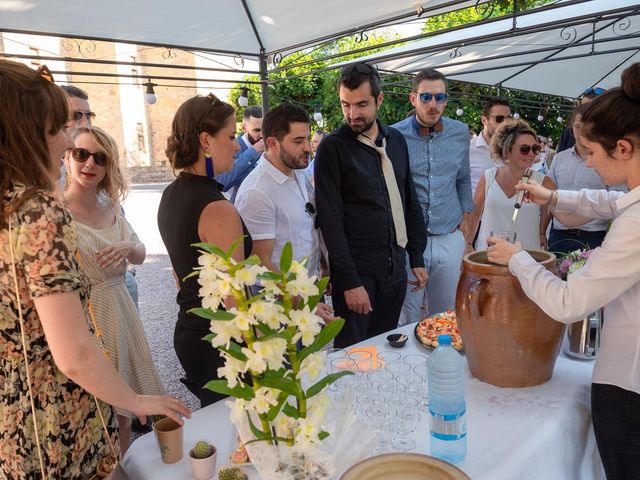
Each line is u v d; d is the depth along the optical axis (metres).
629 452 1.29
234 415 0.92
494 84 8.31
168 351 4.21
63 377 1.23
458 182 3.15
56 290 1.06
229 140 1.73
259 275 0.86
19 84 1.10
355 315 2.50
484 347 1.47
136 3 3.38
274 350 0.85
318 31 4.16
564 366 1.65
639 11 3.52
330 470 0.93
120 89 18.53
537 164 5.66
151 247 8.58
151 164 19.55
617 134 1.18
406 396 1.36
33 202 1.08
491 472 1.12
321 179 2.45
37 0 3.10
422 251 2.81
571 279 1.25
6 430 1.19
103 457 1.35
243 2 3.72
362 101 2.38
